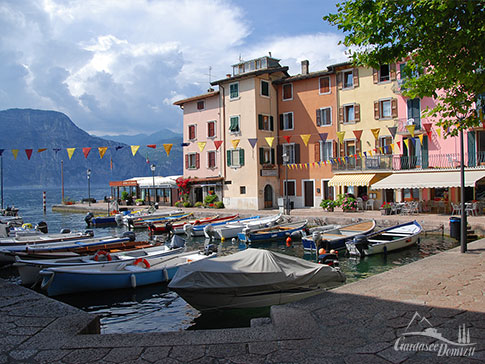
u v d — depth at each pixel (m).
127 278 13.84
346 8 8.72
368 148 33.16
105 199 55.44
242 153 37.88
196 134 42.53
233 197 38.72
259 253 10.75
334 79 35.28
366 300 7.37
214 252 16.31
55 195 127.12
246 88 37.50
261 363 4.88
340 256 18.45
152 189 49.88
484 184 27.77
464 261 11.18
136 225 32.44
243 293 10.14
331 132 35.44
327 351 5.16
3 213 40.59
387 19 8.37
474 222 21.52
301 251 20.73
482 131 27.31
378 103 32.53
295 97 37.78
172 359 5.06
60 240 21.94
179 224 28.67
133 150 25.06
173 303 12.70
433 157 29.38
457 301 7.23
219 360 5.00
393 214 28.19
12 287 9.12
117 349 5.41
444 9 7.78
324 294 7.82
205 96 40.94
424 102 29.84
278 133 38.88
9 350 5.47
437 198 29.08
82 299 13.12
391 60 8.95
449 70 8.61
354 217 26.91
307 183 37.34
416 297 7.53
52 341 5.75
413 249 19.25
